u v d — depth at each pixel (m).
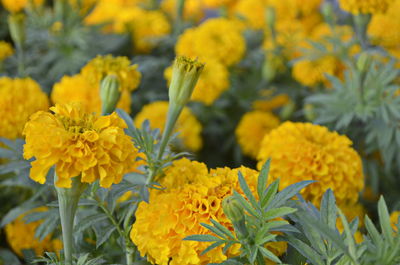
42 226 0.72
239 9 1.35
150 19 1.30
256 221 0.61
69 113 0.62
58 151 0.60
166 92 1.17
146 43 1.29
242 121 1.07
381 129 0.89
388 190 0.97
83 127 0.61
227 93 1.12
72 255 0.66
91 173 0.60
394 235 0.61
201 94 1.03
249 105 1.11
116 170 0.61
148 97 1.10
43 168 0.60
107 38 1.25
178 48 1.12
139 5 1.49
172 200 0.66
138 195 0.72
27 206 0.78
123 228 0.72
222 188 0.67
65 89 0.91
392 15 1.06
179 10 1.24
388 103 0.88
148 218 0.66
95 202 0.69
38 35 1.15
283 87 1.14
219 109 1.09
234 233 0.64
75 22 1.19
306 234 0.61
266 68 1.13
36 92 0.88
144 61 1.15
